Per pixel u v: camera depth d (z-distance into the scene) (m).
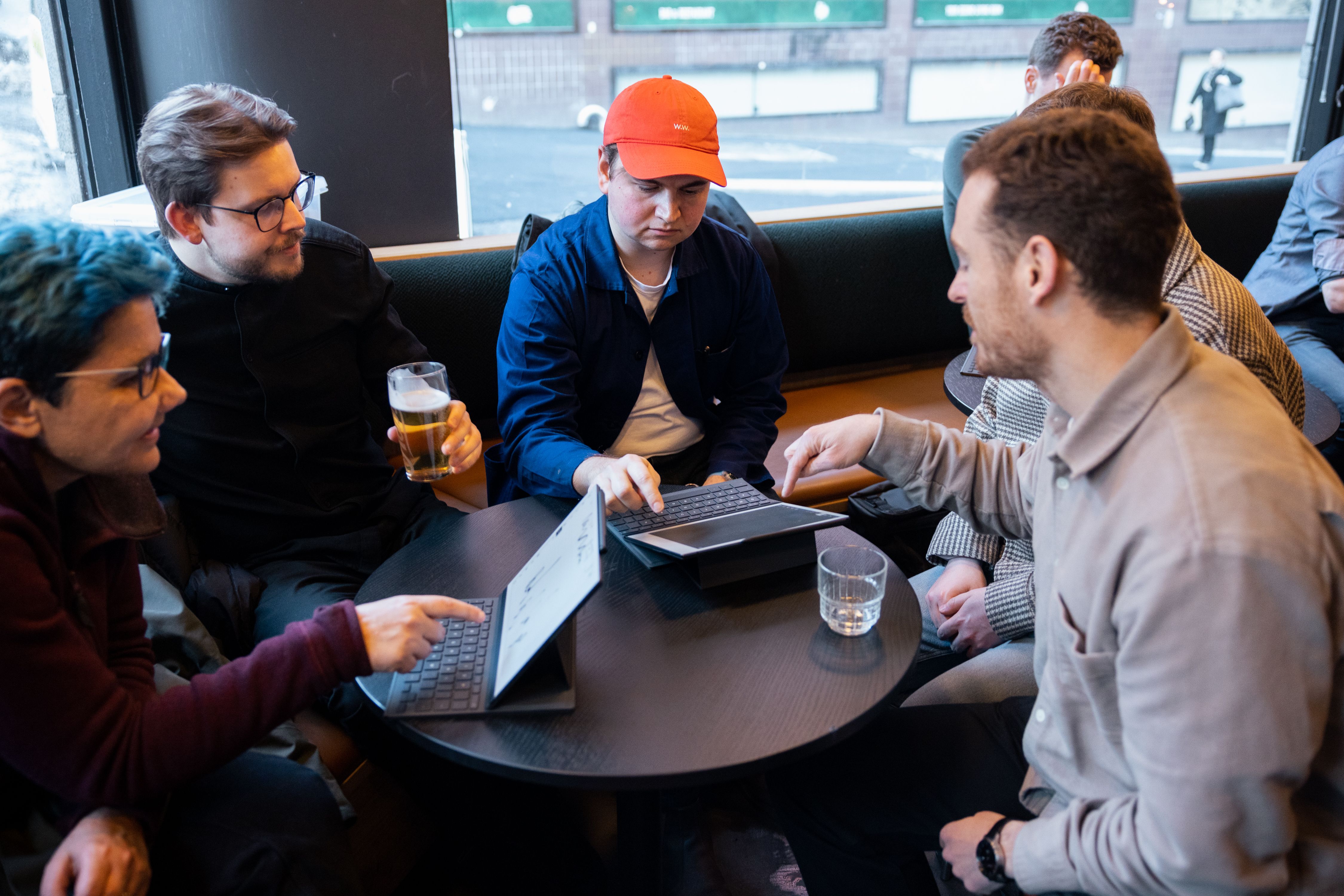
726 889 1.50
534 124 3.86
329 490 1.65
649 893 1.23
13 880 0.97
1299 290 2.59
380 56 2.27
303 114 2.25
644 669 1.08
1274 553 0.74
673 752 0.94
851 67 4.33
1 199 2.08
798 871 1.55
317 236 1.65
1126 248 0.81
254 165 1.36
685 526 1.30
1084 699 0.93
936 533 1.70
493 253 2.26
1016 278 0.86
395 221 2.41
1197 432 0.80
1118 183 0.81
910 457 1.30
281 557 1.58
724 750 0.94
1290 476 0.77
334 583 1.54
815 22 4.22
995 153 0.87
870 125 4.44
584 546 1.01
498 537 1.40
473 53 3.67
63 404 0.88
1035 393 1.50
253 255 1.41
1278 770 0.74
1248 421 0.81
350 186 2.34
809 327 2.68
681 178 1.51
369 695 1.04
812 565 1.30
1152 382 0.83
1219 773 0.75
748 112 4.29
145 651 1.12
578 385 1.72
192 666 1.32
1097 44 2.44
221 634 1.48
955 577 1.60
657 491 1.30
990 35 4.40
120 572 1.10
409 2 2.25
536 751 0.94
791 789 1.22
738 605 1.21
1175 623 0.76
